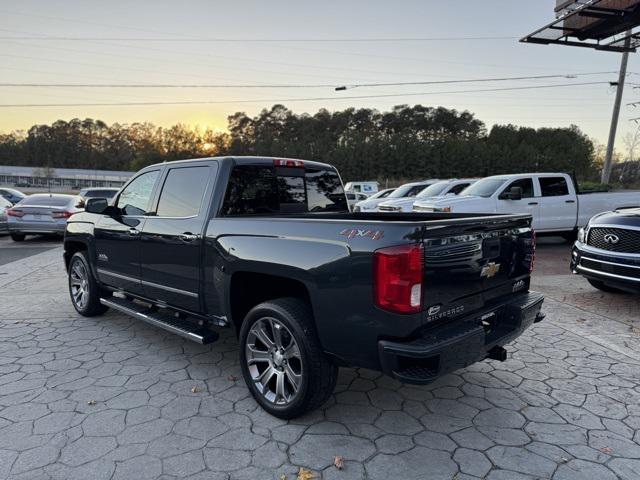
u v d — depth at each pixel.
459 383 3.66
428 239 2.52
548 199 11.08
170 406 3.25
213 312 3.63
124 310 4.58
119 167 131.50
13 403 3.28
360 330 2.61
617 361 4.12
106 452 2.67
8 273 8.56
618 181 52.53
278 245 3.01
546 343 4.59
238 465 2.56
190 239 3.71
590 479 2.44
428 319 2.57
